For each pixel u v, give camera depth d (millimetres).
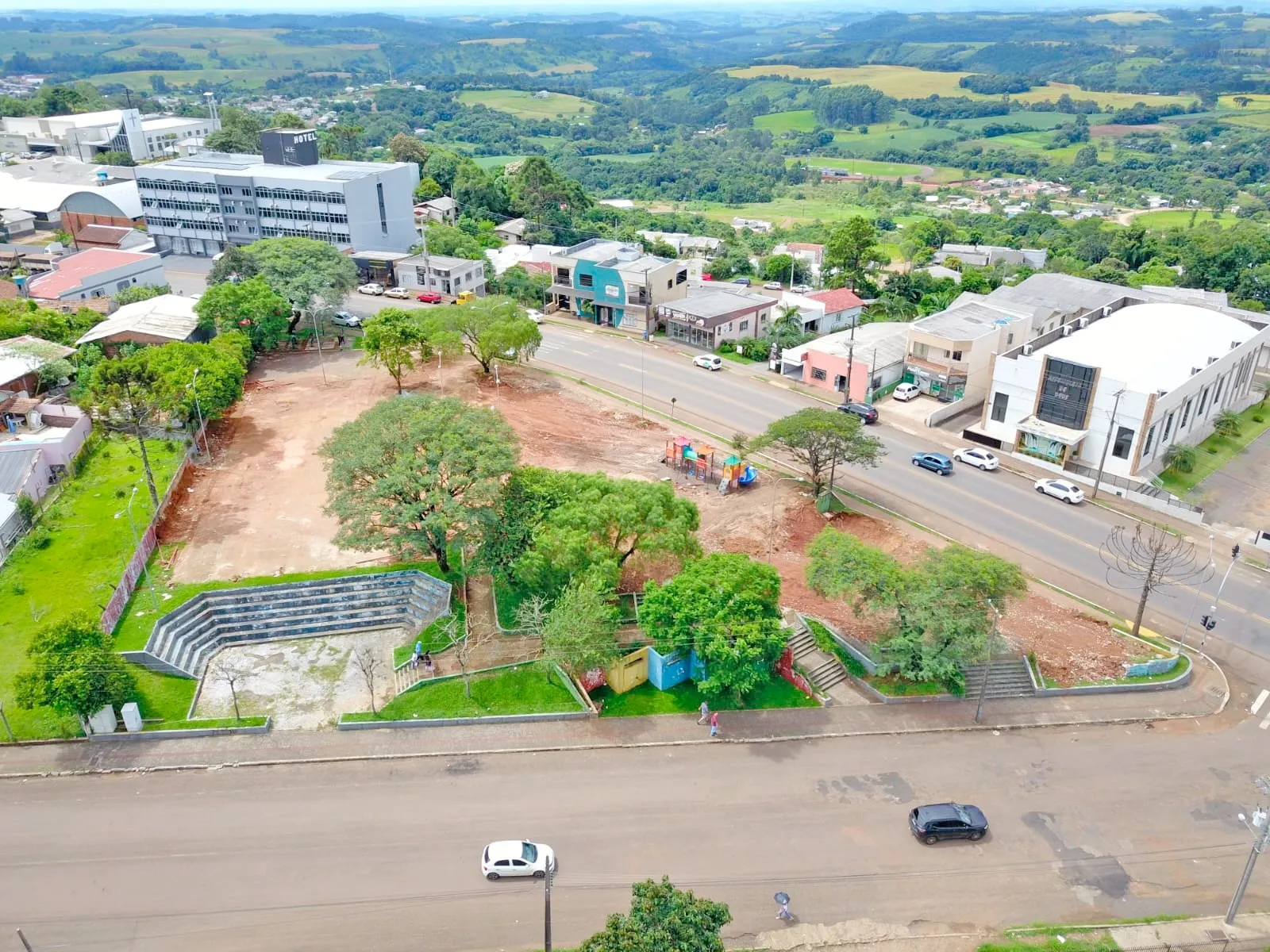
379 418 65312
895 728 53906
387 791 48469
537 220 187125
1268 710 56562
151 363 80000
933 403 100062
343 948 40031
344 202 141000
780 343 109750
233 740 51500
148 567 64875
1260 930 42125
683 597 53656
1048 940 41250
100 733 51031
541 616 56094
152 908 41625
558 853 44906
